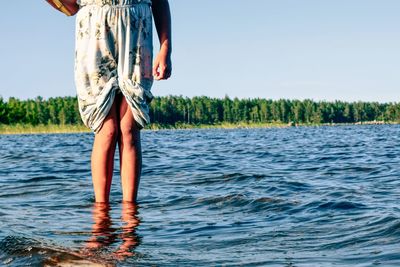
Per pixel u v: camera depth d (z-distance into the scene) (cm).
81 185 654
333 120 17938
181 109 16138
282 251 283
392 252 274
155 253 277
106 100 419
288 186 646
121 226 360
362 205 468
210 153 1648
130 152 436
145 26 423
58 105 14138
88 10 420
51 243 294
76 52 427
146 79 425
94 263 248
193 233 337
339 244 299
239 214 422
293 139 3344
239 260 260
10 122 12025
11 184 701
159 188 615
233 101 17200
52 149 2166
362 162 1150
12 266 246
